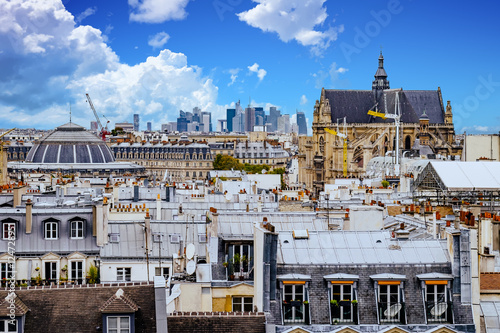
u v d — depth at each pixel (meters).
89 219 123.25
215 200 188.38
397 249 84.62
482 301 83.69
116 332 66.81
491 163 162.75
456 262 81.62
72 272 121.19
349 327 79.00
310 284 80.44
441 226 104.69
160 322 67.00
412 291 81.25
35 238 121.81
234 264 96.44
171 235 124.19
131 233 123.88
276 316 78.69
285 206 177.38
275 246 78.81
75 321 67.38
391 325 79.75
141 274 121.50
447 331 79.94
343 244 85.25
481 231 105.69
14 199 152.38
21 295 68.62
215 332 71.06
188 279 93.69
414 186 185.38
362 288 80.88
